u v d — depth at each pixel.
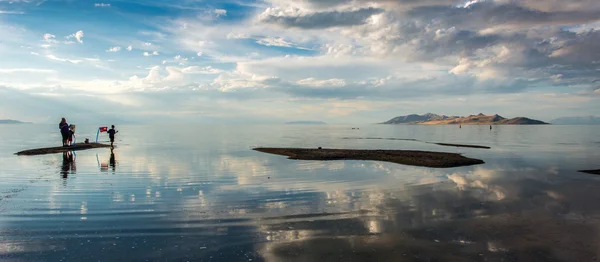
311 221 11.39
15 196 14.75
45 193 15.38
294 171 22.58
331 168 24.08
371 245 9.27
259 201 14.12
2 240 9.53
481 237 9.90
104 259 8.35
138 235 10.03
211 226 10.85
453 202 13.99
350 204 13.66
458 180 19.17
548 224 11.12
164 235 10.02
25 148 42.94
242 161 28.28
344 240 9.64
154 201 14.02
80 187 16.80
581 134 104.12
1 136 81.06
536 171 22.81
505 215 12.11
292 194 15.47
